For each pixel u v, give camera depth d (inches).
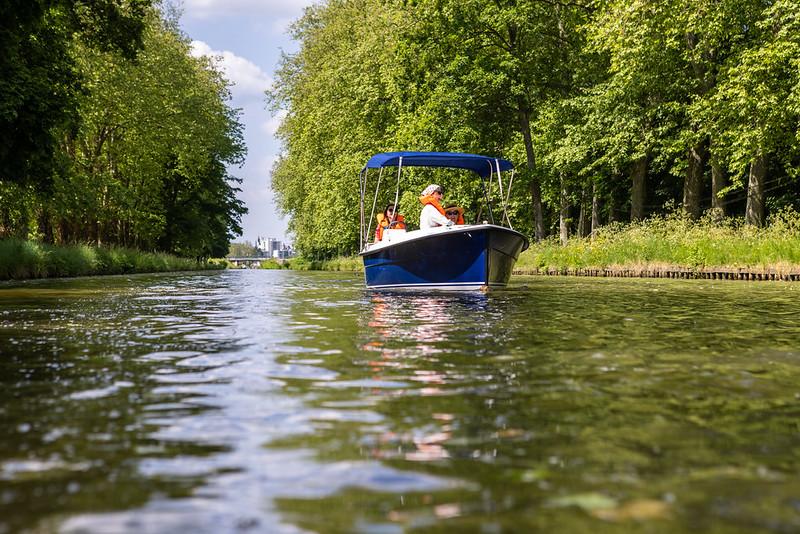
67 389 123.4
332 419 100.4
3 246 778.2
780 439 88.4
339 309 317.1
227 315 285.6
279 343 188.9
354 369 144.1
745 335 201.5
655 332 209.9
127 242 1590.8
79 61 1109.7
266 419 100.6
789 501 65.8
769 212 1090.7
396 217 554.6
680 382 127.8
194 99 1445.6
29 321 255.8
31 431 93.7
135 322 253.6
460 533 58.4
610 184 1220.5
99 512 63.9
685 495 67.5
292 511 64.1
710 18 841.5
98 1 807.7
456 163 558.9
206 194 1859.0
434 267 481.1
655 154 1094.4
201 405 110.2
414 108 1181.7
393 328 227.0
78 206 1059.9
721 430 93.0
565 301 358.3
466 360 155.1
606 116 982.4
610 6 925.2
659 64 904.9
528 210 1364.4
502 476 73.7
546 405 108.6
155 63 1307.8
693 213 948.6
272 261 4001.0
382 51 1284.4
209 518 62.4
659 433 91.5
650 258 794.8
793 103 750.5
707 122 850.8
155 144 1332.4
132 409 107.7
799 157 948.6
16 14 617.9
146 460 80.5
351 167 1359.5
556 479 72.6
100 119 1198.3
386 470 76.2
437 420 99.3
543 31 1083.9
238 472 75.9
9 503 66.2
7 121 626.8
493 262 470.6
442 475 74.3
